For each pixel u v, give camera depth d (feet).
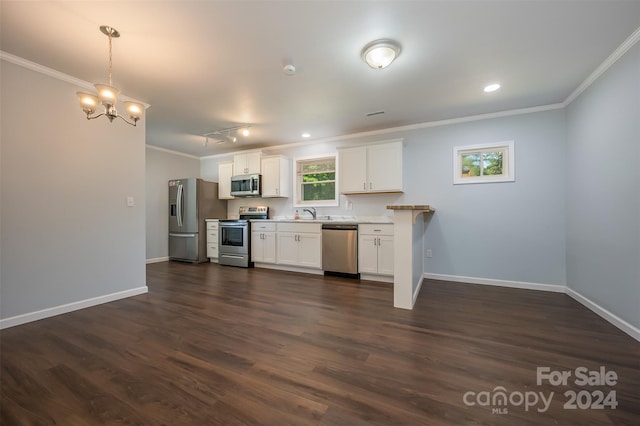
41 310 8.16
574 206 9.98
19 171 7.80
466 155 12.68
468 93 9.95
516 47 7.21
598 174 8.40
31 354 6.07
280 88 9.59
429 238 13.14
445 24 6.34
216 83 9.22
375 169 13.61
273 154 17.89
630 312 6.99
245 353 6.10
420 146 13.37
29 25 6.30
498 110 11.57
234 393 4.75
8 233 7.60
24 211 7.89
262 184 17.40
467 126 12.41
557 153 10.87
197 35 6.73
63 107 8.67
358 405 4.44
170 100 10.61
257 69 8.34
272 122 13.16
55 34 6.64
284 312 8.64
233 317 8.23
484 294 10.53
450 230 12.74
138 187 10.72
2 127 7.50
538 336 6.88
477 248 12.24
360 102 10.77
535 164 11.22
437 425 4.02
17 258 7.75
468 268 12.41
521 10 5.88
